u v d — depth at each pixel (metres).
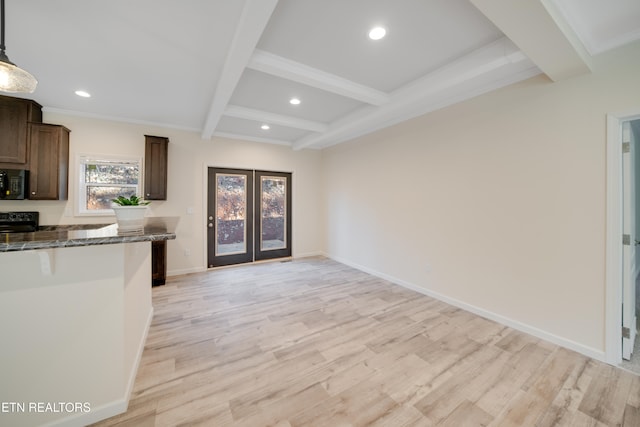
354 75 2.70
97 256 1.48
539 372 1.91
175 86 2.83
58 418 1.40
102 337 1.49
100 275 1.49
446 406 1.59
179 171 4.34
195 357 2.07
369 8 1.77
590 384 1.79
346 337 2.39
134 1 1.64
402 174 3.78
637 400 1.63
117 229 1.67
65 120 3.54
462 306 3.02
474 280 2.91
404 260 3.77
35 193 3.16
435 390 1.73
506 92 2.59
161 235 1.50
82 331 1.45
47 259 1.34
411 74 2.69
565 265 2.24
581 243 2.16
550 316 2.33
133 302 1.83
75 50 2.18
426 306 3.09
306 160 5.68
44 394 1.38
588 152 2.11
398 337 2.39
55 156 3.26
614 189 1.99
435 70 2.61
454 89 2.75
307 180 5.70
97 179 3.74
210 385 1.76
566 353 2.15
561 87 2.24
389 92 3.09
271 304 3.13
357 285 3.85
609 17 1.75
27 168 3.12
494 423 1.47
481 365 1.99
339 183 5.21
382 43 2.17
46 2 1.64
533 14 1.50
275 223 5.43
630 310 2.07
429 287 3.41
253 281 4.02
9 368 1.32
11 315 1.31
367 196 4.47
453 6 1.76
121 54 2.24
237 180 4.98
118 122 3.85
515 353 2.15
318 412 1.54
